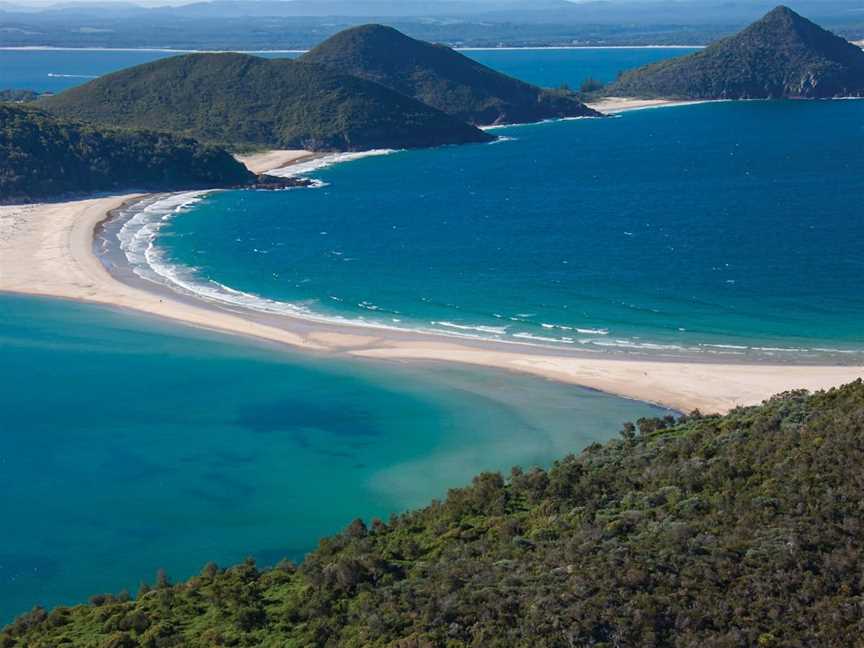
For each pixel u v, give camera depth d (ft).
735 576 141.90
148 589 179.93
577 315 342.44
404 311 351.67
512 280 387.75
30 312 356.38
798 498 155.53
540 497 180.04
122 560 197.88
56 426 257.55
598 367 289.53
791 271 388.78
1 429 255.70
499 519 173.88
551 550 156.15
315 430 252.83
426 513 186.29
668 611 136.56
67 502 219.61
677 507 162.40
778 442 174.50
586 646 133.08
